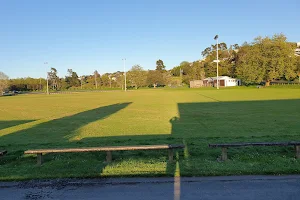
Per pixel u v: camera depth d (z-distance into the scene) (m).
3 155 7.42
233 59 105.56
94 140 10.33
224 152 6.52
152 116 18.14
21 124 15.93
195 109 21.81
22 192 4.98
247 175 5.48
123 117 18.00
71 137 11.29
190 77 112.75
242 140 8.99
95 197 4.68
